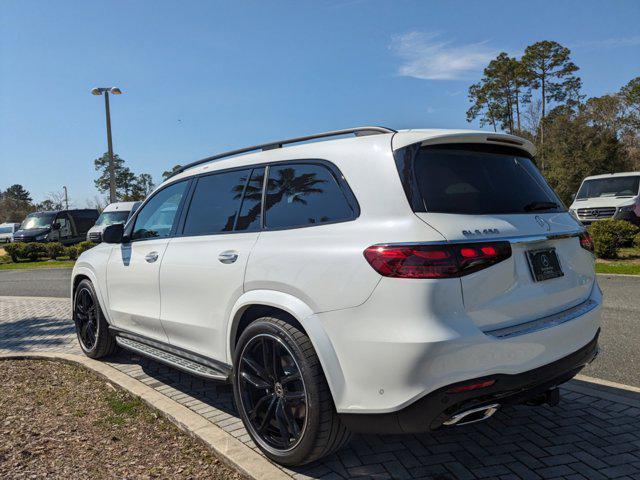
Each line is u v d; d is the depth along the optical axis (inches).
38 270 778.2
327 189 122.3
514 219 115.6
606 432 135.3
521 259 112.3
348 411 108.0
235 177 150.4
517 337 105.6
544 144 1739.7
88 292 214.4
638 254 549.0
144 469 125.6
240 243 136.9
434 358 98.1
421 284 99.3
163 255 165.3
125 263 186.2
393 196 109.4
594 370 189.6
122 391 179.3
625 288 365.7
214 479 120.1
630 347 216.7
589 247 134.7
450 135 116.8
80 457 132.4
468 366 100.0
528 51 2438.5
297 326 122.0
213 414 156.3
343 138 128.0
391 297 101.5
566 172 1606.8
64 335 281.4
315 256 115.0
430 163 114.4
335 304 109.4
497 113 2561.5
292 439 120.7
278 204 133.1
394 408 101.7
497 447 129.6
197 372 147.9
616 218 611.8
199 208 160.6
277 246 125.4
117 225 188.1
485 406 105.5
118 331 195.5
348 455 127.7
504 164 128.0
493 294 105.4
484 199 115.9
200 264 147.4
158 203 182.5
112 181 959.6
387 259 102.4
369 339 103.5
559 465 119.9
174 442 139.7
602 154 1582.2
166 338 168.7
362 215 112.7
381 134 121.3
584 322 122.0
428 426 102.3
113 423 153.3
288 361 121.9
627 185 645.9
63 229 1112.2
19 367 217.6
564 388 166.7
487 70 2541.8
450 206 109.6
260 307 132.7
